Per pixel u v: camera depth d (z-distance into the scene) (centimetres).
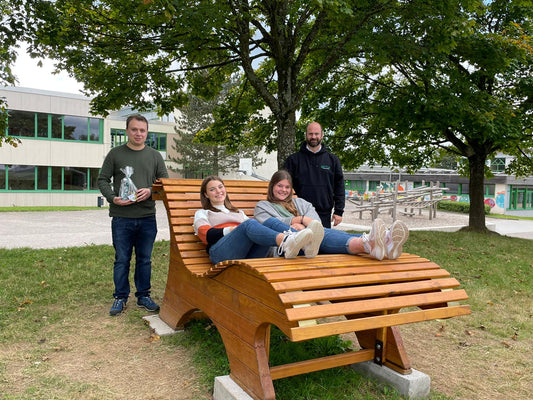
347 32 773
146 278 462
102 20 791
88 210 2267
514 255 934
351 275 266
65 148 2730
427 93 993
